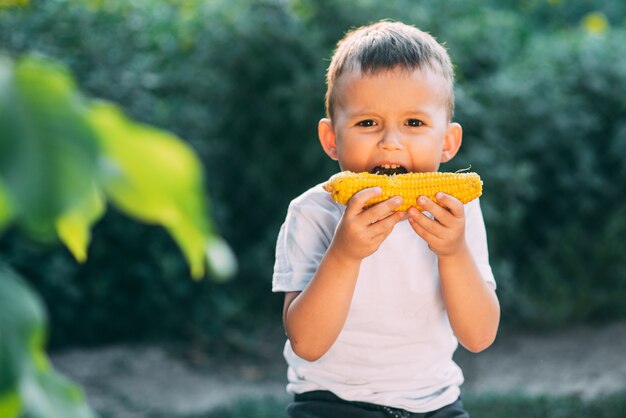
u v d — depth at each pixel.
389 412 2.55
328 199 2.62
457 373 2.71
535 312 7.64
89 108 0.87
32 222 0.82
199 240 0.93
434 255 2.54
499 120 8.04
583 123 8.27
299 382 2.65
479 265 2.64
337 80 2.52
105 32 7.57
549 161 8.30
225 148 7.79
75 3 7.49
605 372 6.57
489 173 7.60
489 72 8.46
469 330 2.48
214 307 7.40
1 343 0.88
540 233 8.41
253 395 6.18
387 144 2.41
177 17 8.18
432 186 2.23
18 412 0.90
